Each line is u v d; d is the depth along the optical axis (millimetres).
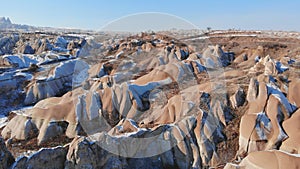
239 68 26562
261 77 17484
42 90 26219
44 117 18516
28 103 25750
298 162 10766
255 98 16094
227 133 15023
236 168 11852
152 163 14234
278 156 11266
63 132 17797
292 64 22062
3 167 12570
